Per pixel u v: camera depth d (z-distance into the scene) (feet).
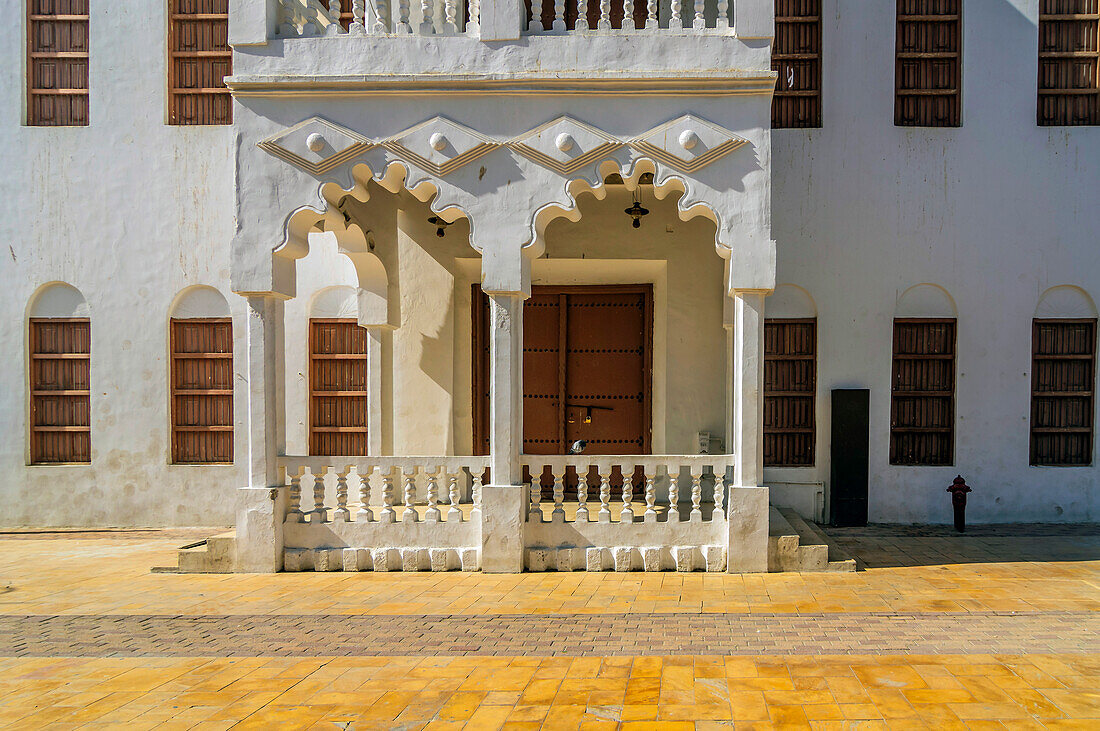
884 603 18.78
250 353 22.77
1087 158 29.81
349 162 22.38
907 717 12.23
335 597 19.97
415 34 22.61
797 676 14.01
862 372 30.09
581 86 21.85
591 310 33.19
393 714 12.61
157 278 31.27
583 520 22.61
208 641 16.57
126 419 31.22
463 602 19.27
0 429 31.24
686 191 21.77
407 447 31.19
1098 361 29.94
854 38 30.12
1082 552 24.70
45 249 31.37
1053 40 30.40
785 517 27.45
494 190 22.13
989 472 29.96
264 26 22.48
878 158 30.09
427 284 31.40
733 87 21.59
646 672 14.32
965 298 29.99
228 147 31.14
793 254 30.27
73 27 31.89
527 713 12.59
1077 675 13.94
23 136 31.32
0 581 22.30
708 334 30.71
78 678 14.43
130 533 30.22
